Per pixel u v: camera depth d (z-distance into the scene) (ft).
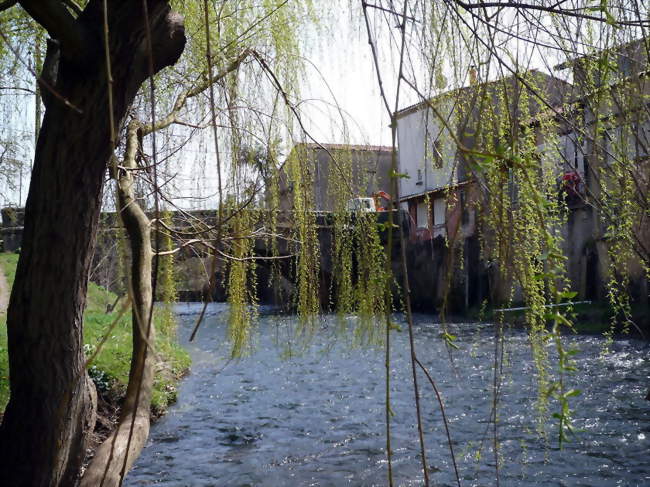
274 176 9.67
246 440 22.77
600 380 29.32
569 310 4.17
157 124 8.98
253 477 18.85
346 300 9.04
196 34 10.19
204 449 21.70
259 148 9.70
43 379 6.31
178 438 23.03
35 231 6.33
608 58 5.48
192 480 18.63
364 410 26.58
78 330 6.62
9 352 6.48
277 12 10.30
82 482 5.32
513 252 4.85
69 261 6.37
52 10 5.73
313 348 41.83
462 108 5.65
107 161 6.55
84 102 6.26
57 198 6.30
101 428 20.76
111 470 5.44
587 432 21.31
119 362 25.41
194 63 10.39
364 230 8.44
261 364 37.40
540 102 5.57
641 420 22.58
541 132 5.62
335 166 9.21
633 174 5.28
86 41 6.12
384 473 18.89
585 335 41.50
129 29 6.34
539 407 5.63
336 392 30.17
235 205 9.37
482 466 18.81
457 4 5.57
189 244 9.37
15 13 10.47
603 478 17.60
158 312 9.55
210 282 4.33
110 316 32.83
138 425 5.91
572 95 5.83
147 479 18.75
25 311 6.31
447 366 33.60
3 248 59.41
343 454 20.88
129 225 6.66
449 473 18.47
